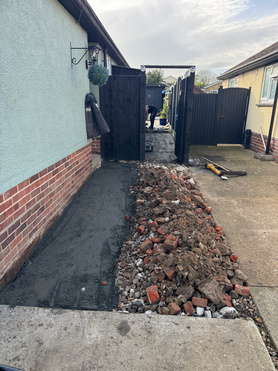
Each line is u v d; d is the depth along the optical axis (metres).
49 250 3.15
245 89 9.88
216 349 1.89
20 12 2.61
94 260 3.01
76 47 4.48
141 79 6.57
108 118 6.89
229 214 4.23
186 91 6.69
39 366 1.75
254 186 5.57
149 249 3.06
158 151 8.91
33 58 2.91
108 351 1.86
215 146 10.44
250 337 1.99
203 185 5.64
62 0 3.65
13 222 2.57
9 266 2.52
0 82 2.29
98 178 5.74
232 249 3.24
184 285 2.51
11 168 2.50
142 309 2.31
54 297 2.42
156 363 1.78
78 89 4.66
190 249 2.92
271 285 2.62
